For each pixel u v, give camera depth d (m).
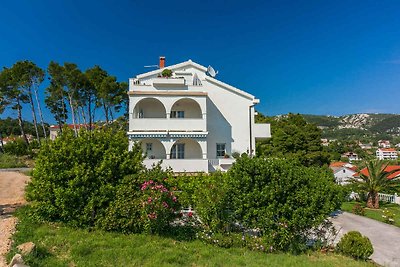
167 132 26.42
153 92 27.03
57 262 8.59
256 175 12.51
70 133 13.72
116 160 12.78
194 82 29.02
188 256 10.15
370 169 30.69
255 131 29.28
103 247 10.06
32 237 10.27
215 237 11.82
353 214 24.78
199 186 13.77
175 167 25.84
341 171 62.53
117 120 50.66
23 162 42.06
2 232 10.66
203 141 26.80
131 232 11.82
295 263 10.43
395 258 13.86
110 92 48.12
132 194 12.08
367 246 12.55
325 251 12.77
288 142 41.38
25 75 49.88
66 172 12.12
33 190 12.45
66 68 48.25
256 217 12.17
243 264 9.96
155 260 9.43
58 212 12.20
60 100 54.34
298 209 11.91
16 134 91.06
